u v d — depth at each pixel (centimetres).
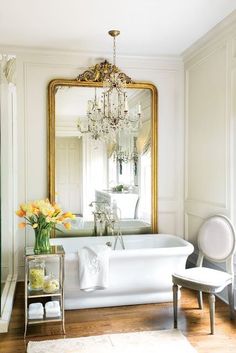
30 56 418
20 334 291
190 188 441
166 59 450
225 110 351
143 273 352
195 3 304
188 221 448
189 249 359
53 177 424
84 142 434
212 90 380
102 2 301
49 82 422
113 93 436
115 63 441
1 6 307
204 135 400
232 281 316
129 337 284
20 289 396
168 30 362
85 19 335
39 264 312
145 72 448
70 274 336
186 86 447
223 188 357
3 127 361
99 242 421
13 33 368
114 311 337
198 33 371
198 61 412
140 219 448
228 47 343
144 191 450
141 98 446
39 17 330
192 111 433
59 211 319
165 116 454
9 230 388
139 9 315
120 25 349
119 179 444
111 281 345
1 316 304
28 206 308
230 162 340
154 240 432
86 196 436
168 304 354
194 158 428
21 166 419
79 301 343
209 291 288
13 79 380
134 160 447
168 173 456
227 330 296
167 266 357
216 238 332
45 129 425
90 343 274
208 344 274
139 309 342
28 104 420
